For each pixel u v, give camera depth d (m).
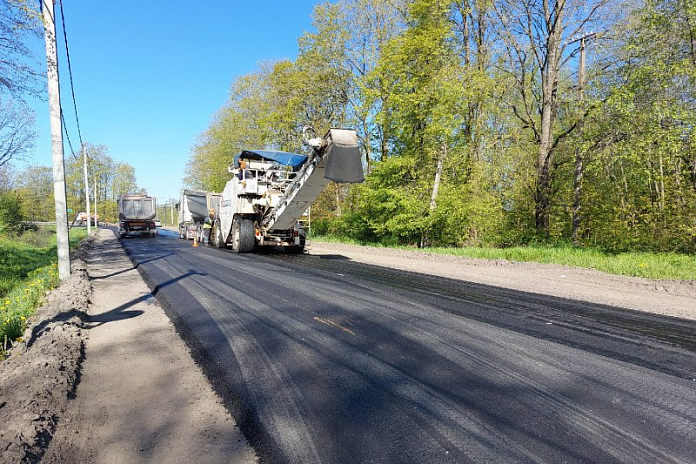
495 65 20.30
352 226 24.77
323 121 28.31
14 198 29.19
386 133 21.22
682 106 13.45
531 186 19.75
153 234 34.78
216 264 12.73
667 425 3.25
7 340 5.70
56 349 4.78
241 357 4.73
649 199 15.10
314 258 14.82
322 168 11.84
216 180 39.25
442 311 6.65
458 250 17.12
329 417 3.40
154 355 4.99
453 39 20.64
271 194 15.66
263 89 35.34
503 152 20.05
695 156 13.45
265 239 16.02
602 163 16.30
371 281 9.52
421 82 19.50
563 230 21.16
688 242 14.04
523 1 19.38
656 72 13.66
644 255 13.90
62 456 2.94
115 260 15.22
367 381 4.06
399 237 22.28
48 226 39.56
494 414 3.42
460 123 18.52
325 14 25.41
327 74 26.81
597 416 3.38
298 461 2.82
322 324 5.92
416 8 19.42
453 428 3.21
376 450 2.93
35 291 8.63
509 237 20.42
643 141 13.81
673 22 13.51
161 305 7.47
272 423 3.33
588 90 17.03
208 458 2.91
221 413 3.57
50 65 9.95
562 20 18.70
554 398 3.69
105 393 3.98
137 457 2.94
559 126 22.64
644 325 5.99
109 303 7.75
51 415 3.43
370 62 24.73
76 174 70.75
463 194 19.00
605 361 4.56
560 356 4.70
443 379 4.09
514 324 5.94
